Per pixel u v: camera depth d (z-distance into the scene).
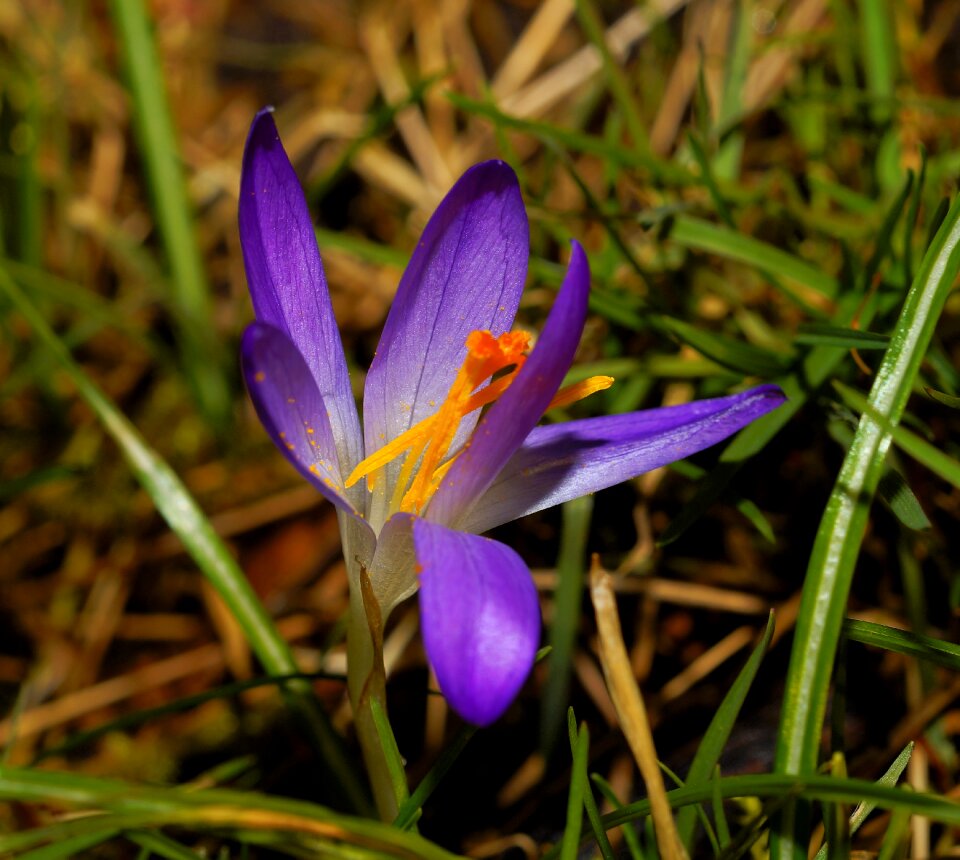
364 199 0.30
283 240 0.16
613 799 0.17
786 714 0.16
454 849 0.20
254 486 0.26
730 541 0.22
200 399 0.26
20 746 0.23
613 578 0.22
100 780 0.16
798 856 0.16
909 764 0.19
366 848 0.16
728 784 0.16
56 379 0.27
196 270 0.26
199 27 0.32
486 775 0.21
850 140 0.25
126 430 0.20
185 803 0.15
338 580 0.24
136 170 0.30
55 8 0.31
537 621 0.15
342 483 0.16
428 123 0.30
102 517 0.25
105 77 0.30
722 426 0.17
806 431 0.22
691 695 0.21
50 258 0.29
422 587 0.14
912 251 0.22
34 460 0.26
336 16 0.32
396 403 0.17
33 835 0.15
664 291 0.24
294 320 0.16
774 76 0.27
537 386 0.15
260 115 0.16
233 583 0.20
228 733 0.23
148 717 0.19
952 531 0.21
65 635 0.24
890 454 0.20
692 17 0.29
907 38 0.26
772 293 0.24
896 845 0.16
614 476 0.17
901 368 0.17
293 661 0.19
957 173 0.22
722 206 0.22
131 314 0.28
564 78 0.30
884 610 0.21
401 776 0.17
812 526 0.22
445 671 0.14
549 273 0.22
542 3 0.32
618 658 0.15
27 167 0.26
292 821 0.15
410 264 0.16
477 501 0.17
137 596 0.25
